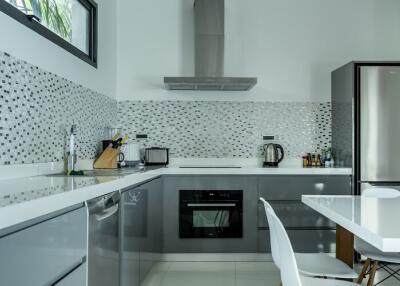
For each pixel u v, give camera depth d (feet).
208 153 15.48
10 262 3.65
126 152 14.32
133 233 9.17
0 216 3.51
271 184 13.60
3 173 7.22
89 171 10.75
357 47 15.58
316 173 13.52
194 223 13.57
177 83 13.80
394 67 13.33
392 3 15.56
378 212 6.45
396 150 13.30
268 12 15.61
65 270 5.01
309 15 15.57
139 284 9.86
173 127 15.49
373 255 7.80
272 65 15.58
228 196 13.57
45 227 4.41
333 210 6.66
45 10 9.89
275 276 12.11
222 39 14.57
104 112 13.61
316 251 13.52
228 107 15.55
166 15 15.56
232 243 13.57
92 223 6.00
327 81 15.57
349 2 15.60
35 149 8.44
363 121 13.32
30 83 8.18
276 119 15.55
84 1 12.05
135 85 15.49
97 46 12.84
